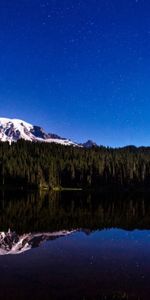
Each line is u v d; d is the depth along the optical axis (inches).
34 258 1194.6
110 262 1151.6
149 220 2228.1
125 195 5078.7
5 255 1238.9
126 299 837.8
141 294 869.2
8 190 5728.3
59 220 2188.7
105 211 2728.8
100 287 912.9
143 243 1471.5
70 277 987.9
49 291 880.3
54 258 1197.1
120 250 1334.9
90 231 1785.2
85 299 833.5
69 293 869.2
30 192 5447.8
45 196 4571.9
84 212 2640.3
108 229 1859.0
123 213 2600.9
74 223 2069.4
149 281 961.5
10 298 836.6
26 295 854.5
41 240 1524.4
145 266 1106.7
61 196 4621.1
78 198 4266.7
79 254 1261.1
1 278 973.8
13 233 1701.5
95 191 5871.1
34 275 1002.7
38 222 2090.3
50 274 1011.9
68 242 1481.3
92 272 1036.5
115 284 935.7
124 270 1061.8
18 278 975.6
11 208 2842.0
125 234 1697.8
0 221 2103.8
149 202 3796.8
